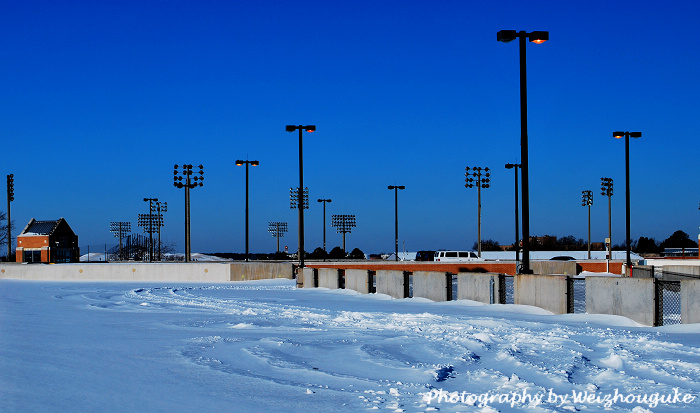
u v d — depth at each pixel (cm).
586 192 8888
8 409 739
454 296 3120
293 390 866
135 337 1423
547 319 1805
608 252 5091
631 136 4231
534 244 16038
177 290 3544
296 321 1770
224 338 1388
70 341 1344
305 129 4178
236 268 4988
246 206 5841
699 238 7938
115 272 5228
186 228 6706
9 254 7975
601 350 1192
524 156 2250
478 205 7600
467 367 1034
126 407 766
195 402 796
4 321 1758
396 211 7750
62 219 9038
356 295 2972
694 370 990
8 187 8062
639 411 740
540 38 2259
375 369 1011
